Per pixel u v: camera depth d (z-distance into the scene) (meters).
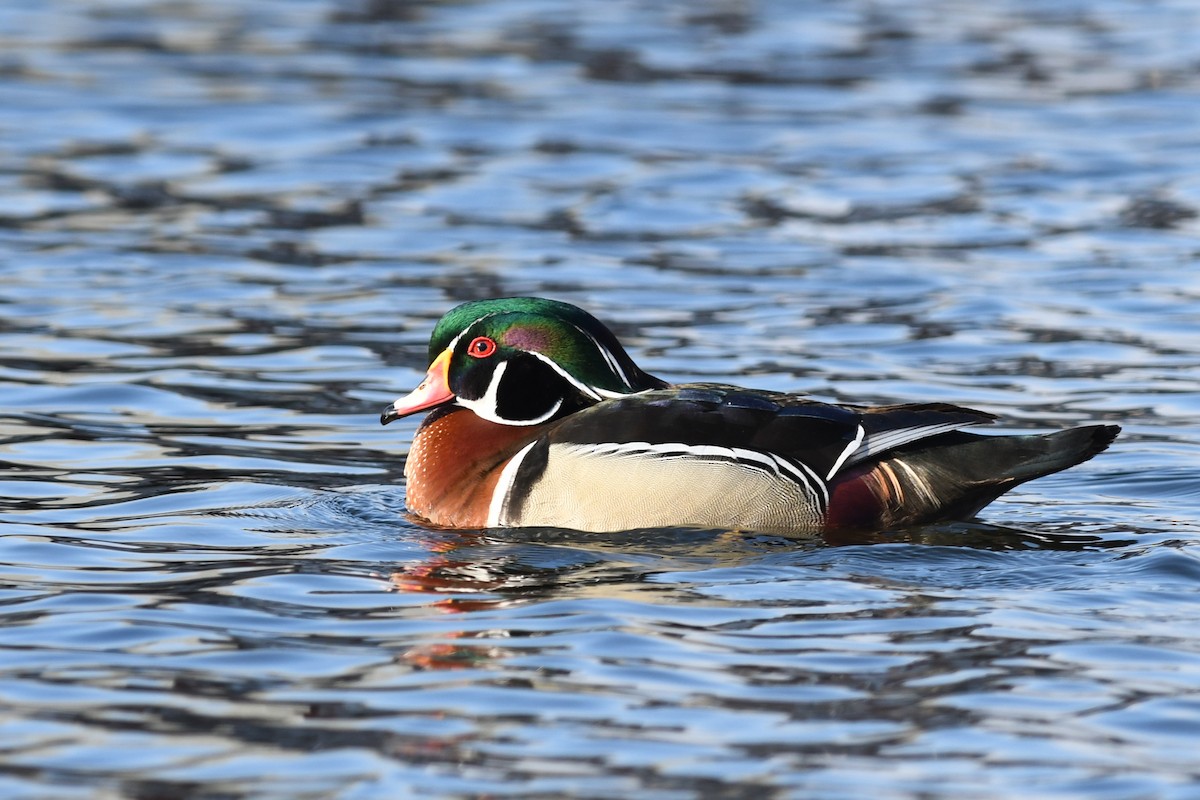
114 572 11.73
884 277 21.28
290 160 27.20
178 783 8.42
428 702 9.37
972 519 13.02
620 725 9.05
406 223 23.77
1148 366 17.86
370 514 13.46
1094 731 8.98
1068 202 24.69
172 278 21.16
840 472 12.61
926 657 10.02
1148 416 16.22
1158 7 40.88
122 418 16.17
